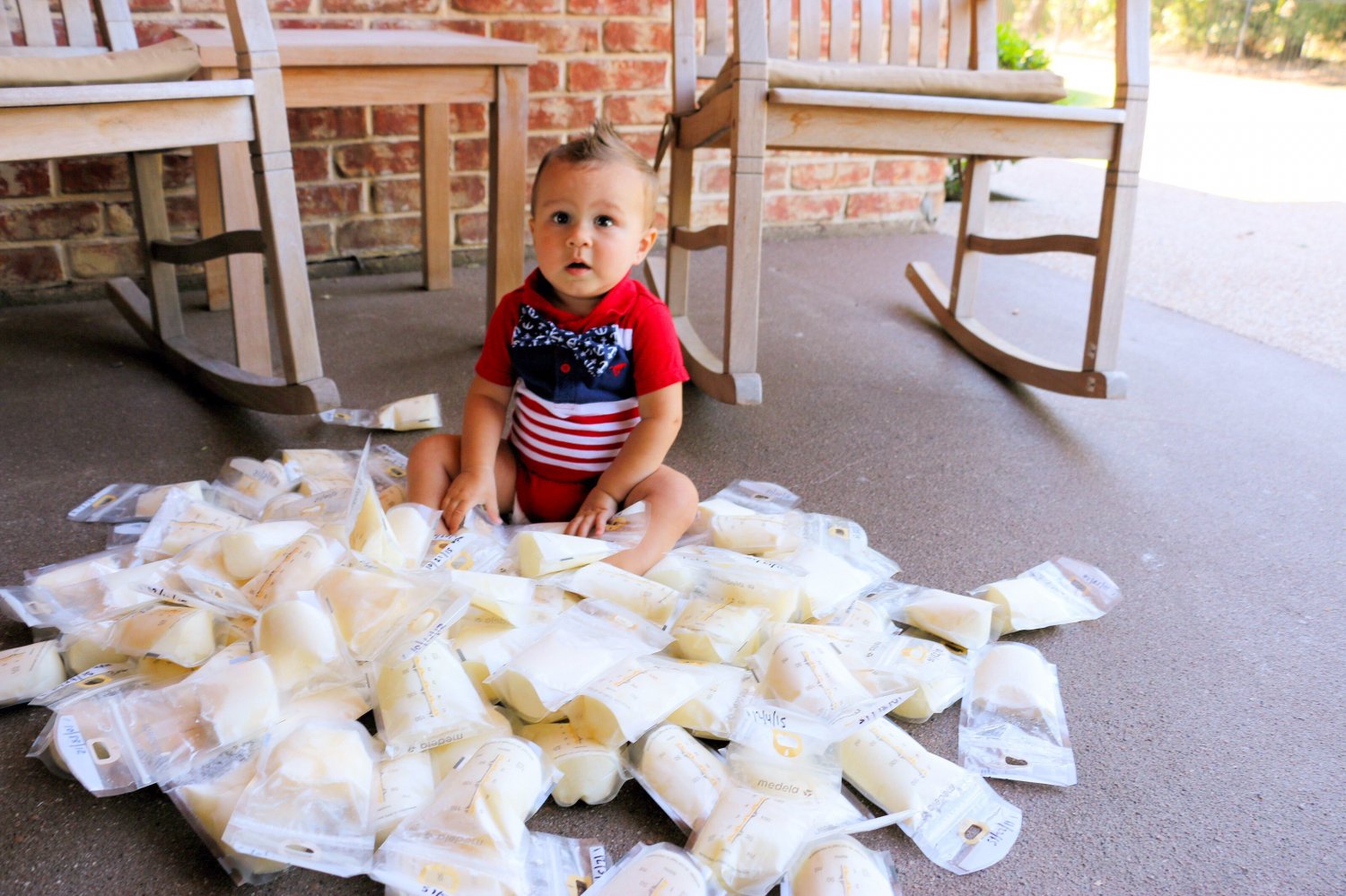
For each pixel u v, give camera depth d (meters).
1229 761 0.86
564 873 0.69
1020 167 3.75
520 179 1.68
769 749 0.78
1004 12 7.26
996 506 1.28
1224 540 1.23
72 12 1.49
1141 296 2.25
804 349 1.83
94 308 1.88
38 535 1.09
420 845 0.67
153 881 0.69
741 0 1.28
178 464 1.28
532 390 1.12
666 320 1.10
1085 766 0.85
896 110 1.36
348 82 1.50
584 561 0.96
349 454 1.27
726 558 1.00
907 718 0.89
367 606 0.81
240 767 0.73
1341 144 4.37
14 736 0.81
